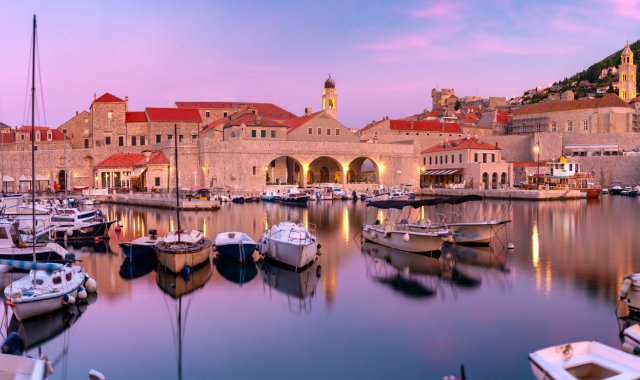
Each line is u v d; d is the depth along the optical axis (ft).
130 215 192.34
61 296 65.51
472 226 116.47
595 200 258.57
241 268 92.53
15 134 350.84
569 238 125.90
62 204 188.96
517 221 163.73
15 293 62.08
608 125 387.55
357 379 48.52
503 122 454.40
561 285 78.64
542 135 365.61
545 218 172.35
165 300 73.10
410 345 55.83
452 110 547.90
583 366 41.29
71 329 61.57
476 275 86.28
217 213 199.00
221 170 275.18
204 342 57.47
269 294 75.72
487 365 50.83
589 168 335.67
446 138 393.50
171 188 274.36
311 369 50.52
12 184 308.60
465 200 111.75
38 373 39.52
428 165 361.30
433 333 59.11
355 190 294.46
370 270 90.94
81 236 125.49
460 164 323.78
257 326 62.18
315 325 62.28
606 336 57.16
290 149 289.12
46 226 116.26
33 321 63.67
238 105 374.22
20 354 49.39
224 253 98.58
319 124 317.01
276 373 49.80
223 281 83.25
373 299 72.69
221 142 274.98
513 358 52.29
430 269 91.30
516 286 78.54
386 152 316.81
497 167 311.88
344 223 163.73
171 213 199.93
